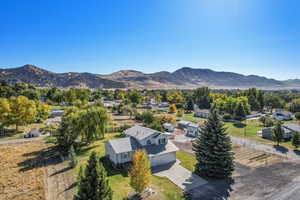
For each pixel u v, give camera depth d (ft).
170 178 77.20
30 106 169.17
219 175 76.84
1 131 165.68
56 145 124.98
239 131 165.78
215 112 82.28
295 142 114.11
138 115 216.95
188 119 227.61
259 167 88.07
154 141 99.45
